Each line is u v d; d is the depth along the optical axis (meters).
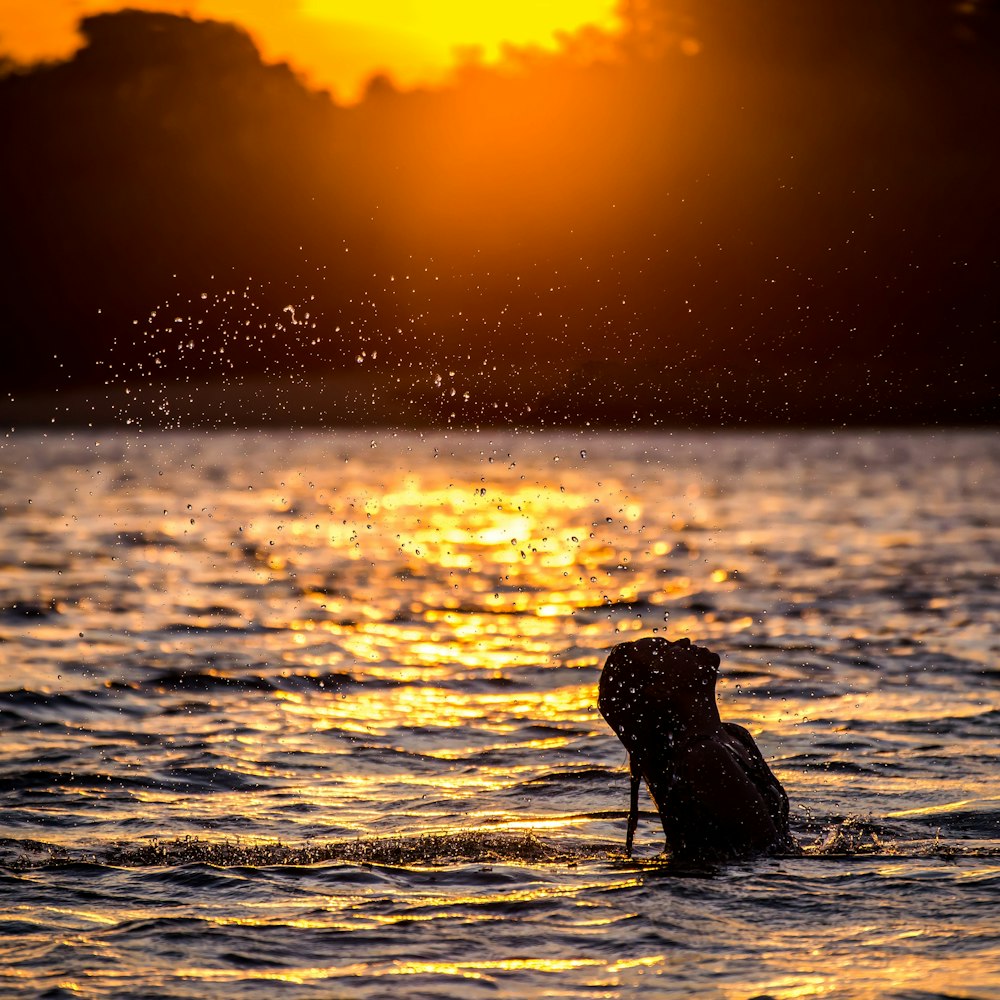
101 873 19.56
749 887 18.36
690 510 124.12
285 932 16.58
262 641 46.34
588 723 32.06
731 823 20.44
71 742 30.11
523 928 16.62
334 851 20.83
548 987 14.62
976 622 48.84
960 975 14.77
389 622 52.03
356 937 16.36
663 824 21.02
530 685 37.81
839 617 51.12
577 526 108.75
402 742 30.20
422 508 133.88
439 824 22.98
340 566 75.88
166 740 30.39
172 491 157.25
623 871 19.44
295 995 14.43
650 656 21.48
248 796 25.20
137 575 68.69
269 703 35.12
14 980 14.97
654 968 15.16
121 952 15.88
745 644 44.59
